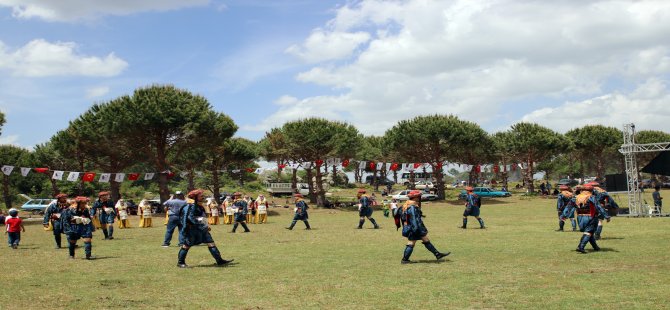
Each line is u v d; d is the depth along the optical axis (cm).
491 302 815
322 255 1453
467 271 1112
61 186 6097
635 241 1638
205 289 972
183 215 1255
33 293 950
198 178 6744
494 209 4178
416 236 1253
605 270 1093
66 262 1382
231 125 4328
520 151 6028
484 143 5756
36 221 3869
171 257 1466
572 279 995
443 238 1864
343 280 1040
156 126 3928
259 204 3128
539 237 1852
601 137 6669
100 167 4797
